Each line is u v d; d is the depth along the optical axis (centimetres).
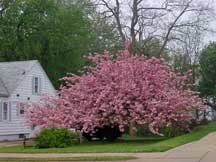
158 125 2894
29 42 4991
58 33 4997
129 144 2589
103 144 2638
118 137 3180
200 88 6906
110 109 2777
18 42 5012
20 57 5069
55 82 5147
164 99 2888
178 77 3200
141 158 1761
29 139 3884
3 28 4950
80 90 2895
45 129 2548
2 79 4175
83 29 5322
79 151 2086
